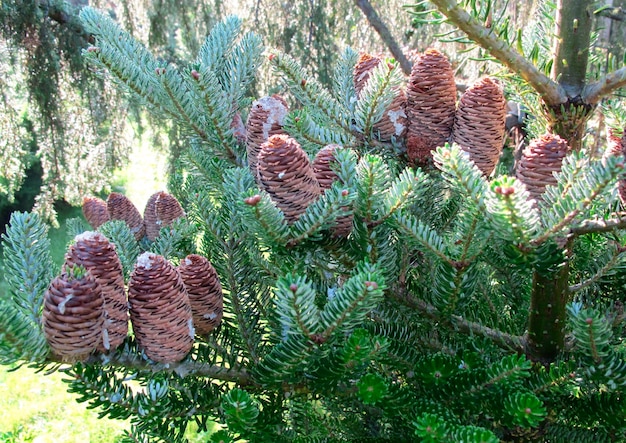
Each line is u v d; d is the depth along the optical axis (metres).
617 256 0.40
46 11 1.64
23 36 1.62
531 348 0.42
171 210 0.58
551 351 0.42
